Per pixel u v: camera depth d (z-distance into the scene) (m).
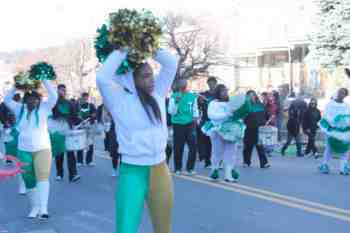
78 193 8.63
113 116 3.79
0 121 12.94
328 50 21.23
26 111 6.78
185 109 10.22
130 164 3.78
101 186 9.27
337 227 6.21
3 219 6.96
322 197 7.93
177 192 8.43
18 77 6.75
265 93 15.09
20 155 6.81
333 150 10.26
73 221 6.75
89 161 12.15
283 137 16.41
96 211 7.29
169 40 28.38
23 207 7.70
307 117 13.76
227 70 36.19
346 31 20.39
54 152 8.47
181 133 10.26
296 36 31.14
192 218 6.73
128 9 3.70
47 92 6.77
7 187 9.43
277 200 7.73
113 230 6.30
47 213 6.88
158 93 3.91
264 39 34.38
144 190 3.81
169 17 27.14
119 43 3.63
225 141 9.27
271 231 6.07
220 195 8.16
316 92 25.73
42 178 6.82
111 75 3.67
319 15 21.47
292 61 33.16
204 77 32.28
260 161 11.35
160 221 3.92
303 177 9.90
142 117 3.73
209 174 10.31
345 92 10.23
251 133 11.26
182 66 30.06
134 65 3.73
